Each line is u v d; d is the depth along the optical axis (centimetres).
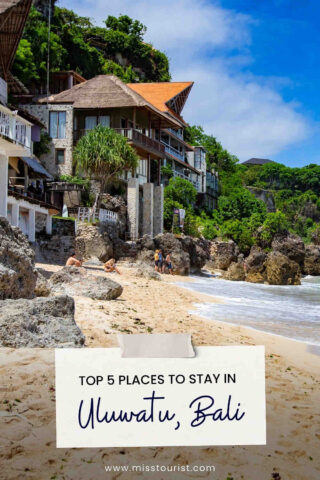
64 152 4481
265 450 471
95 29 7906
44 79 5456
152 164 5622
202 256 4338
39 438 464
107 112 4522
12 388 589
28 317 795
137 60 8219
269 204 12712
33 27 5453
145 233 4512
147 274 2670
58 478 394
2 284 1009
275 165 19300
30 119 3488
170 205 5178
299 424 554
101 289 1474
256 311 1764
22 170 3266
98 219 3694
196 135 10006
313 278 5388
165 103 6069
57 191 3578
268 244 6309
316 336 1266
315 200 14800
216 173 8525
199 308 1717
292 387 721
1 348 737
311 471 433
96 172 3766
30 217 2791
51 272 1947
